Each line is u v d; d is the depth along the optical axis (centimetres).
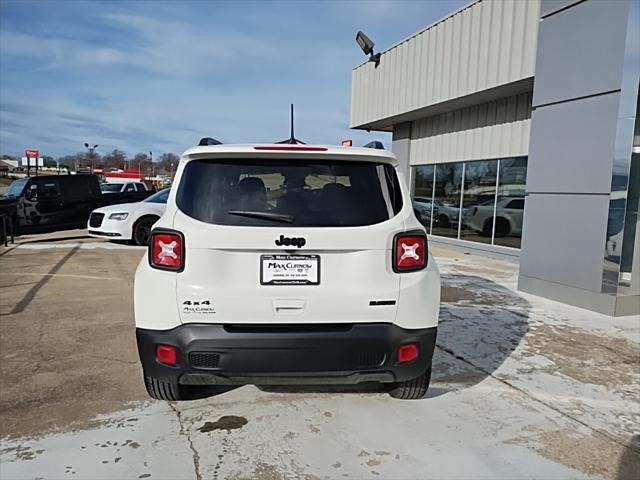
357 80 1454
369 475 245
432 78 1109
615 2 559
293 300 253
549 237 650
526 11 847
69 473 242
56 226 1279
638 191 561
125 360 397
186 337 252
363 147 296
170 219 258
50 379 356
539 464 258
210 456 259
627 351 441
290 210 260
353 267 258
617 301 561
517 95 1004
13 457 255
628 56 550
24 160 3222
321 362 256
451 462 258
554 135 641
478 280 790
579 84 605
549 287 651
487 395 341
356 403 324
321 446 271
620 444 280
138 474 242
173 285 252
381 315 260
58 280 736
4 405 314
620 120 556
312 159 273
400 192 280
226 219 256
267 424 294
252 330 255
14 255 1007
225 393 336
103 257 980
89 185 1341
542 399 337
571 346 452
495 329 503
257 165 271
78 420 296
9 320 511
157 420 297
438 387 353
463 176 1185
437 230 1302
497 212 1072
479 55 962
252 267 254
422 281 266
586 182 596
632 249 561
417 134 1362
